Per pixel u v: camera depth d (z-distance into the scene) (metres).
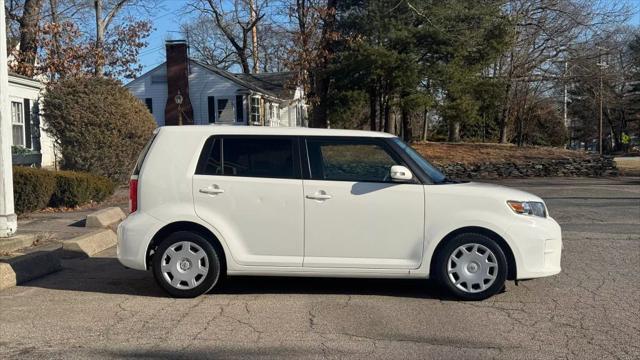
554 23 31.30
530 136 48.84
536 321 5.82
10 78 19.19
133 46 25.56
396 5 26.44
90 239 9.40
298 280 7.51
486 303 6.44
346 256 6.50
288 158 6.62
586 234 11.07
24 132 20.44
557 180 26.56
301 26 30.09
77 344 5.18
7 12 25.42
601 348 5.08
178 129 6.79
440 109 29.06
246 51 50.34
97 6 25.58
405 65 27.33
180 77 36.78
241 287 7.15
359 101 29.66
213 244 6.56
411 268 6.46
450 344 5.17
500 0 28.50
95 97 16.20
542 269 6.47
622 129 58.91
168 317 5.95
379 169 6.62
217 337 5.34
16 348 5.08
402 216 6.46
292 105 43.75
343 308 6.25
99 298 6.66
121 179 17.11
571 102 57.88
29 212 12.74
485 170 28.33
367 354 4.93
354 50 27.91
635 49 42.66
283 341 5.23
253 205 6.51
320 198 6.47
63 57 23.72
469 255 6.46
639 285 7.27
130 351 5.01
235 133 6.71
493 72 34.31
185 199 6.55
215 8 42.97
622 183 24.31
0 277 7.04
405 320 5.84
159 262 6.56
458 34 26.94
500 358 4.84
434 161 29.22
